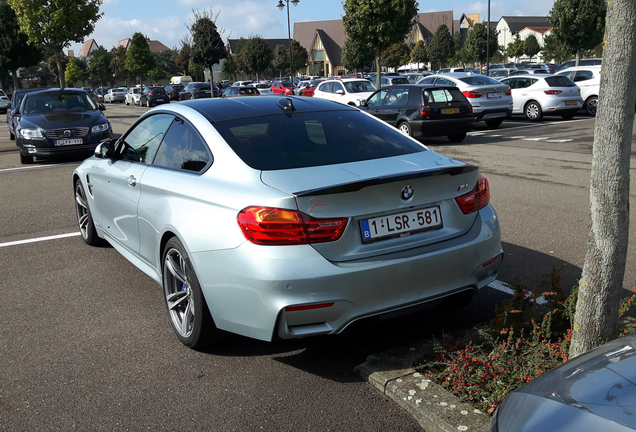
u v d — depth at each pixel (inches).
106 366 124.0
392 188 110.3
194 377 118.4
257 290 105.2
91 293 168.9
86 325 146.1
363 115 151.8
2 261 202.7
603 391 62.0
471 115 512.1
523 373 105.1
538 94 671.8
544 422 59.9
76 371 122.1
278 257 103.3
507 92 629.3
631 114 94.6
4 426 102.4
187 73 3474.4
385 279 108.0
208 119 137.3
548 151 441.1
